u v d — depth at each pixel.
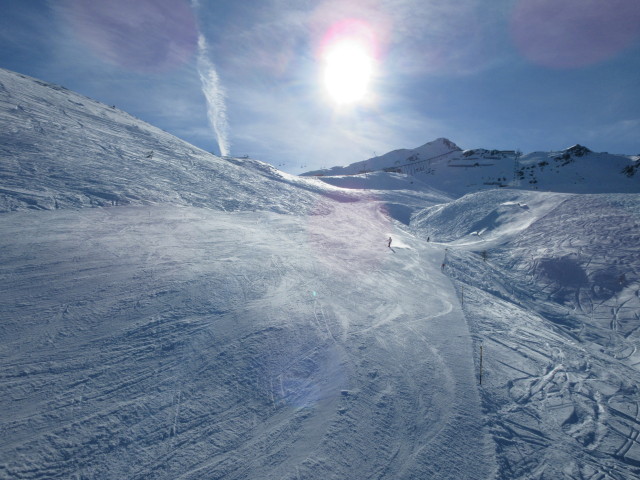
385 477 3.38
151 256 7.75
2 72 22.39
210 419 3.74
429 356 5.87
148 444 3.30
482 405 4.74
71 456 3.03
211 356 4.72
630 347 9.62
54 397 3.62
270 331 5.59
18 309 4.93
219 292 6.60
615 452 4.25
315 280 8.48
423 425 4.19
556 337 8.52
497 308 9.91
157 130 29.12
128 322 5.11
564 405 5.17
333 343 5.70
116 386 3.92
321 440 3.71
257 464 3.30
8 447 2.99
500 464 3.73
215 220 12.59
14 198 9.17
